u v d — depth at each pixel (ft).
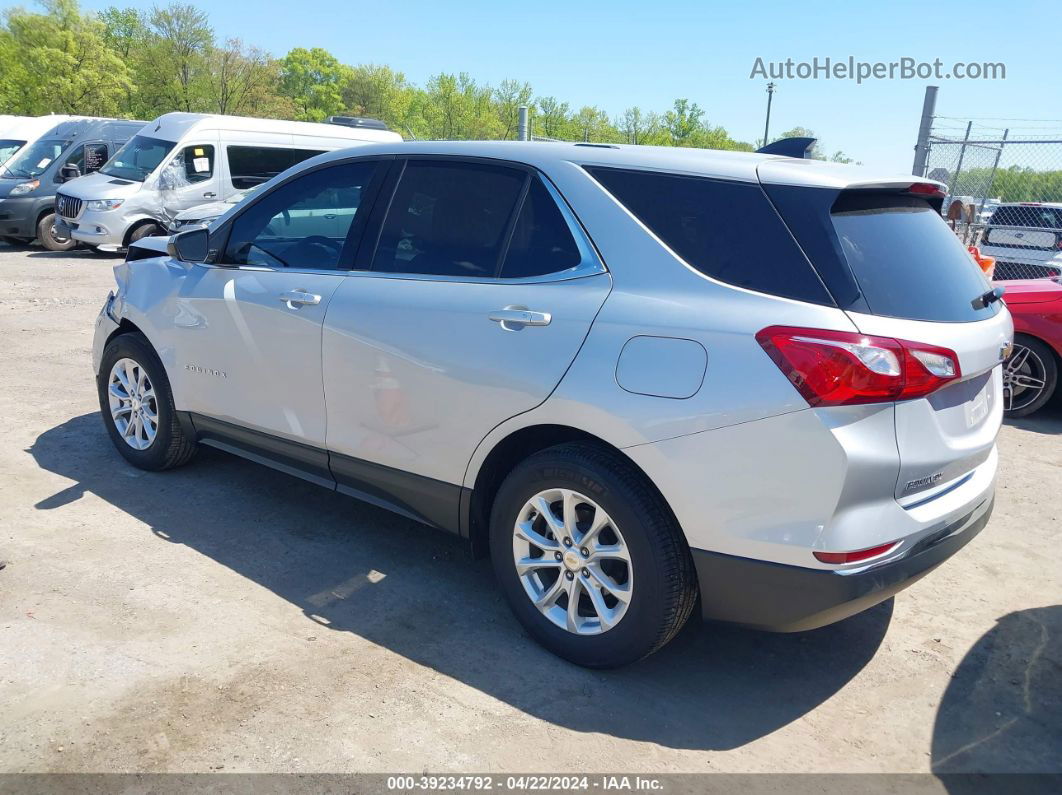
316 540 13.05
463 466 10.45
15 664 9.39
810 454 8.05
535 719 8.98
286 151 50.44
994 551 13.73
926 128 35.29
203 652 9.84
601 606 9.53
